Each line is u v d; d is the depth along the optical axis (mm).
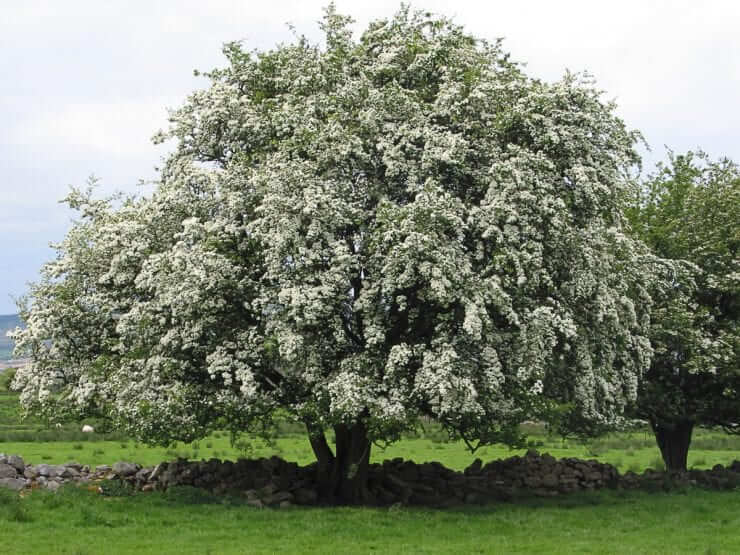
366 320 20156
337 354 21031
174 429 20172
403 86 23609
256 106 23141
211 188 21531
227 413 20688
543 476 26484
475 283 19391
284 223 19656
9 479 22375
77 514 19406
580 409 23109
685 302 27312
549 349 20484
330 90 22922
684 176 30766
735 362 26422
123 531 17984
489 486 25562
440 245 19438
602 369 23047
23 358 23328
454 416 19859
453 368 19516
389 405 18859
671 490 26641
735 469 30641
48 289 23297
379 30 24375
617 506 23328
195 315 20766
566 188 21578
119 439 48000
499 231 19578
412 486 24469
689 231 29125
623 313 23266
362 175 22047
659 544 18109
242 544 17000
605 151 22250
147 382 20734
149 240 22109
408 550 16797
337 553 16391
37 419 23844
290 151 21562
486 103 21641
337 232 21078
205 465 23625
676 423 29750
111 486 22406
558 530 19547
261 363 20781
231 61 24672
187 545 16797
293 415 21078
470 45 24344
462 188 22000
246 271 21219
